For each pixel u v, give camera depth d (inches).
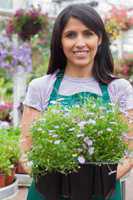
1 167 103.8
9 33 206.4
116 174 64.5
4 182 104.4
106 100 73.2
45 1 252.7
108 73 75.2
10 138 129.0
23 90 219.3
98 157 62.5
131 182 177.3
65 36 71.4
